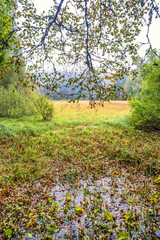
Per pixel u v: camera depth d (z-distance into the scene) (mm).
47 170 3730
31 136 6918
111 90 2996
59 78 3135
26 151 4926
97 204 2443
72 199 2672
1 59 5738
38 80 3184
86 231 1983
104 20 3264
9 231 1847
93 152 4871
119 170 3705
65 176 3502
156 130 8289
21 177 3383
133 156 4234
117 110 14664
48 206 2457
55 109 11844
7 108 12328
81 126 9234
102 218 2162
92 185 3125
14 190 2879
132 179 3266
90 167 3820
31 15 2805
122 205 2471
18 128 8117
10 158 4383
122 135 6992
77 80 3049
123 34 3340
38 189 2953
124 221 2117
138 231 1942
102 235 1904
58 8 2693
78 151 4941
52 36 3357
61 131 7867
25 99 13172
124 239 1685
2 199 2578
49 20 2896
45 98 10969
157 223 2045
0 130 6801
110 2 3020
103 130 8062
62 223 2123
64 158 4453
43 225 2090
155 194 2426
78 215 2223
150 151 4617
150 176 3418
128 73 3184
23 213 2285
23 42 3053
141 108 8164
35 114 13016
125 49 3332
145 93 8664
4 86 14336
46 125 9531
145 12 3043
